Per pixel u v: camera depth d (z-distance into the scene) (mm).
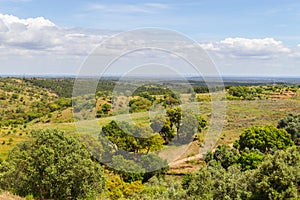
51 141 13773
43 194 13609
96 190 14477
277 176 14000
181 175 20859
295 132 41750
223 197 14898
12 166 13633
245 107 52594
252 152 31953
